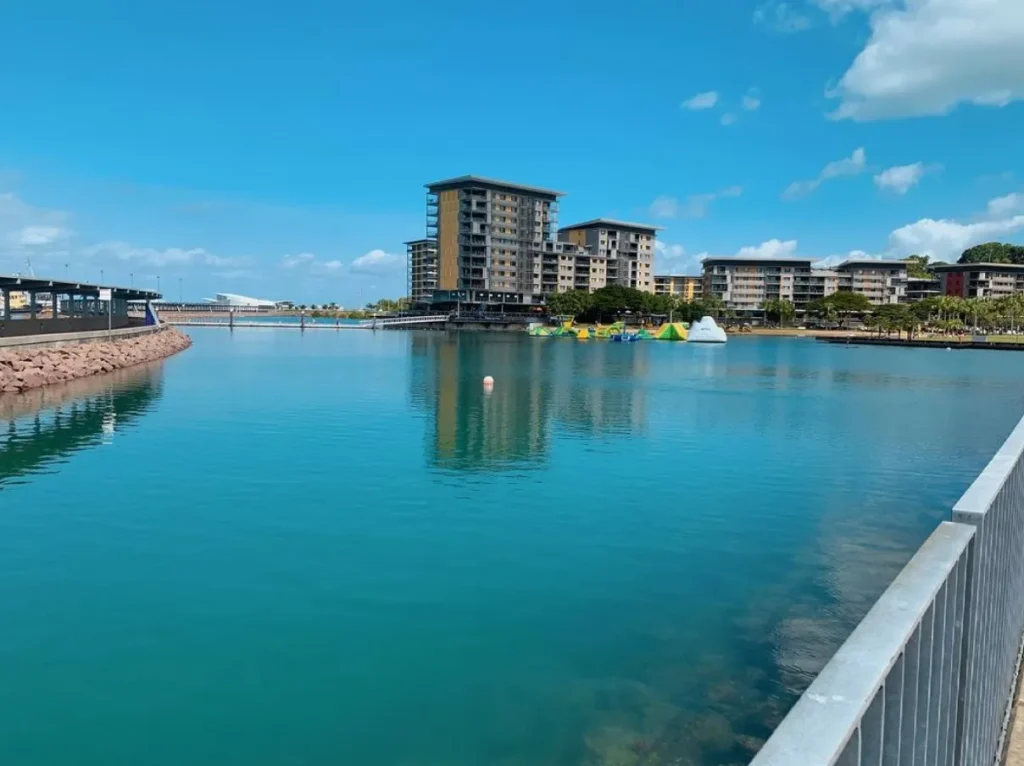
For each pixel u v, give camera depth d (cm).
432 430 2873
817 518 1734
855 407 3753
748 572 1380
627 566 1402
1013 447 482
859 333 17675
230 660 1019
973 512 335
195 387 4228
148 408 3372
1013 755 478
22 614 1156
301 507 1767
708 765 800
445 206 17138
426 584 1299
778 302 19300
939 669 281
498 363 6531
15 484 1961
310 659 1024
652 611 1198
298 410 3366
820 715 189
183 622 1134
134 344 6225
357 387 4347
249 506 1769
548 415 3325
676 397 4078
